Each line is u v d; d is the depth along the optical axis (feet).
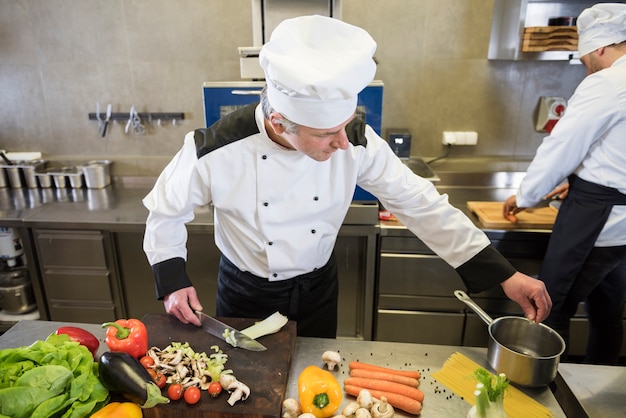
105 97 8.33
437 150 8.45
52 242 7.03
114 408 2.71
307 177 3.83
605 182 5.29
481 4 7.59
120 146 8.61
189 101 8.30
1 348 3.64
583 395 3.26
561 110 7.96
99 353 3.58
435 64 7.96
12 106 8.45
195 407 2.85
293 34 2.93
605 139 5.22
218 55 8.03
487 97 8.09
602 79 5.04
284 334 3.54
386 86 8.11
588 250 5.55
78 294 7.37
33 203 7.65
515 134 8.29
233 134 3.74
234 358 3.26
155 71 8.16
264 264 4.25
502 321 3.53
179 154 4.02
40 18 7.93
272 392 2.96
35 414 2.47
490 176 8.34
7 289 7.43
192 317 3.61
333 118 2.92
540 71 7.89
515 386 3.26
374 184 4.09
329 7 6.64
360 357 3.61
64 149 8.68
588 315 6.38
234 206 3.94
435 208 3.96
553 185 5.71
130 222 6.81
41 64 8.18
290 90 2.84
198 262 7.41
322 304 4.66
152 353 3.25
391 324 7.20
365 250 6.98
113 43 8.03
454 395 3.23
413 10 7.70
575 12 7.43
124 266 7.39
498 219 6.49
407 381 3.24
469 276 3.89
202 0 7.75
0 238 7.27
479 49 7.82
